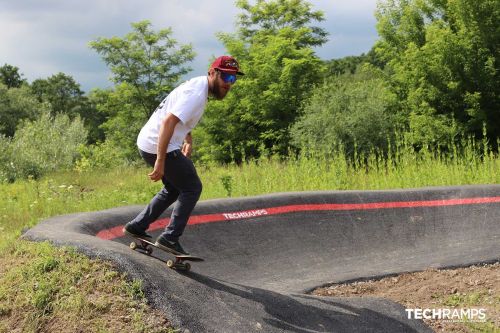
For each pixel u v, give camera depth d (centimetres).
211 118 2281
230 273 666
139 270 393
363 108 1692
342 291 620
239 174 1310
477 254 705
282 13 2909
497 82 1831
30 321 354
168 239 431
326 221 824
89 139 6109
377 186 1195
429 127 1806
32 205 880
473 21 1839
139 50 2736
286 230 784
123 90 2803
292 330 407
